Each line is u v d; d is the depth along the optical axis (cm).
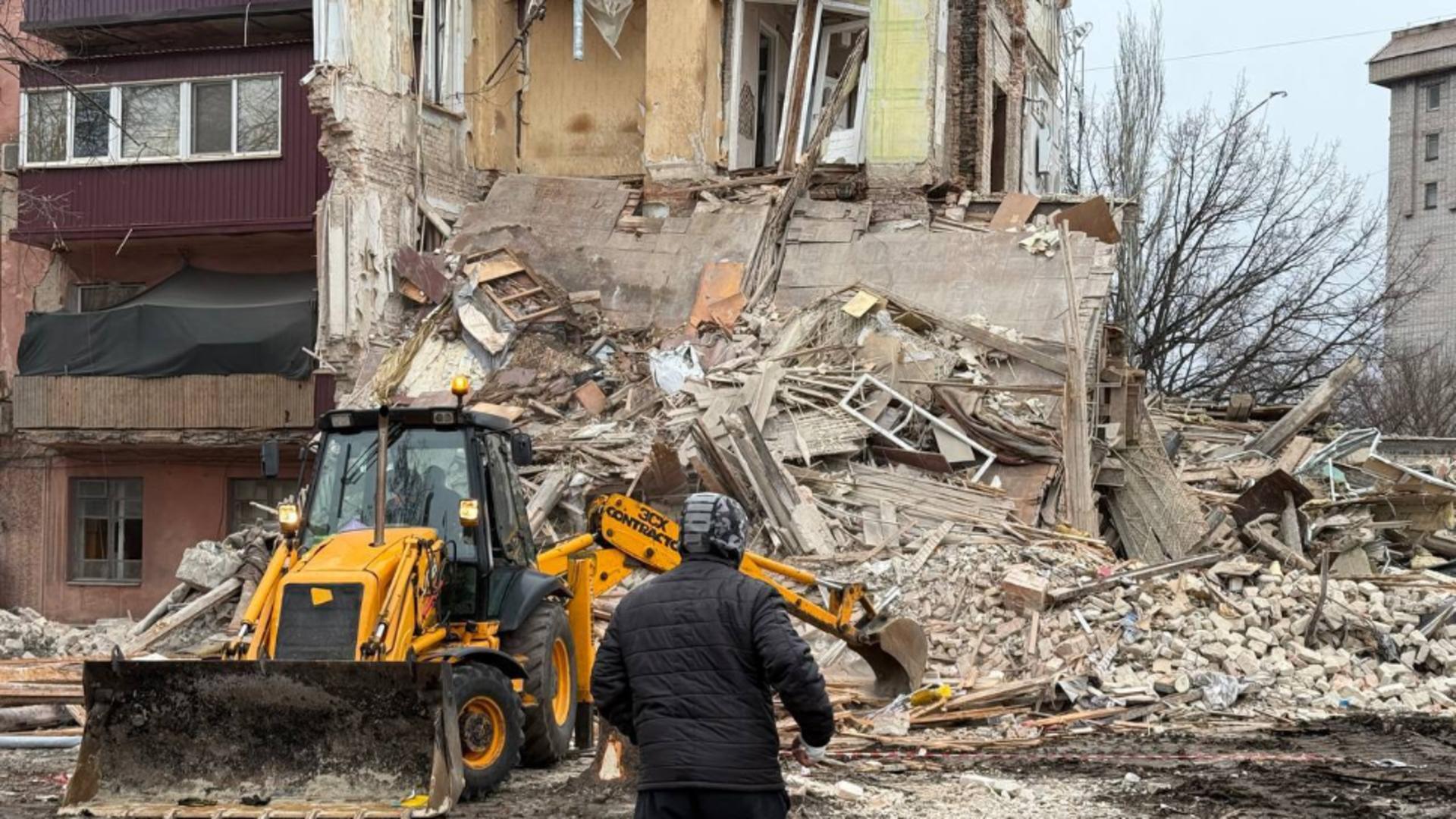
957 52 2753
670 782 525
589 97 2766
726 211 2456
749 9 2709
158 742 893
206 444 2506
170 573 2647
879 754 1188
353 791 869
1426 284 5747
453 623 1048
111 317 2544
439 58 2653
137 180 2597
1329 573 1756
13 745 1223
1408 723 1349
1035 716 1380
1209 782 1030
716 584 547
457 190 2659
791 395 2014
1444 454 2722
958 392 1998
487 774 962
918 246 2331
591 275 2423
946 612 1577
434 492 1069
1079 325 2125
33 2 2642
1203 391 3991
